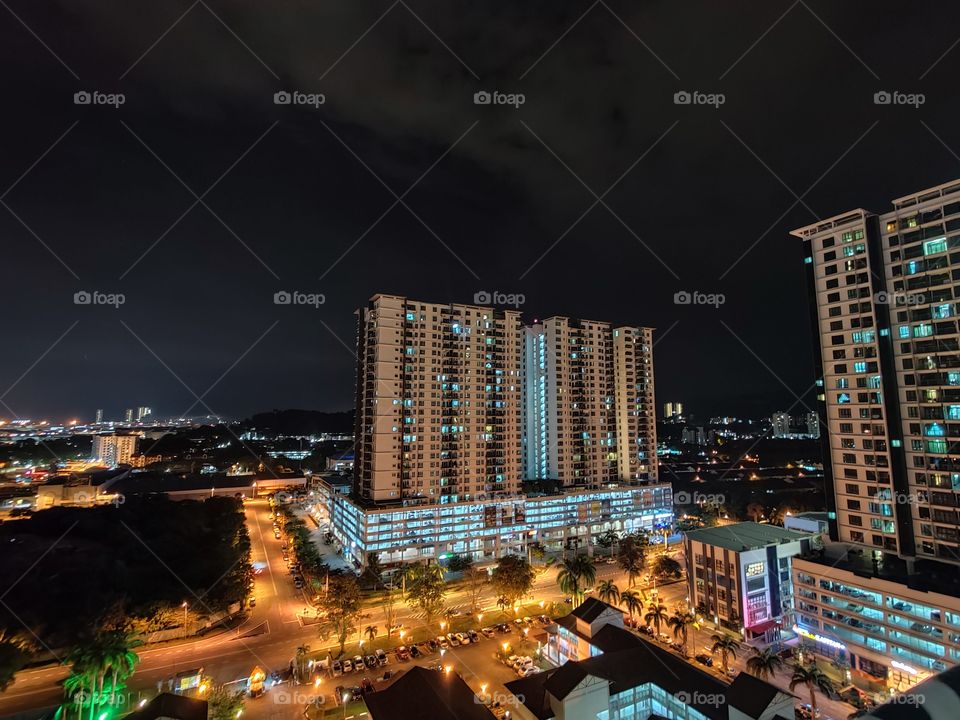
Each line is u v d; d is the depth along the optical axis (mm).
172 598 92375
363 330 146125
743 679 59438
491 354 148375
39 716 64312
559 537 151125
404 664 80125
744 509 185625
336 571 119000
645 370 179125
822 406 93688
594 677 60188
